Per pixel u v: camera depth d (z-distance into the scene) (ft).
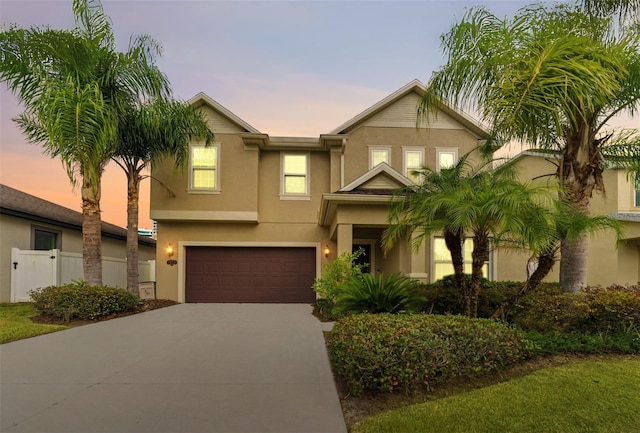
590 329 19.57
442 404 12.78
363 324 15.94
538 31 19.16
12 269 40.93
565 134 22.15
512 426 11.29
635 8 21.53
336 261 33.14
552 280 41.68
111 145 34.17
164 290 45.50
